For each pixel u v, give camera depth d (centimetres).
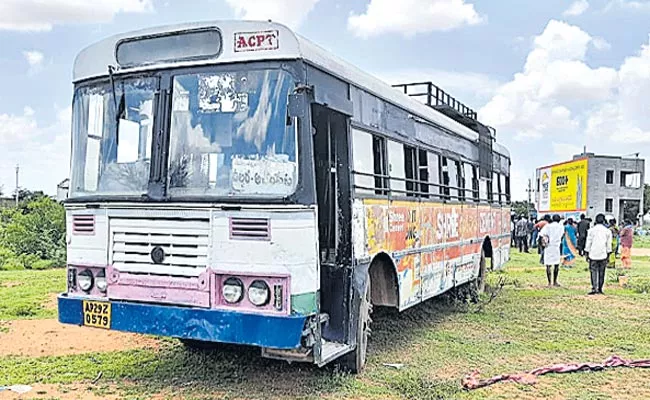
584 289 1551
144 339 881
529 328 1029
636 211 5300
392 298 823
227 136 592
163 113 611
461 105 1369
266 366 734
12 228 2172
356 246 696
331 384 672
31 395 632
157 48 625
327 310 682
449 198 1087
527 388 691
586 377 741
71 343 866
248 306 572
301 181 568
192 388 658
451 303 1224
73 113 664
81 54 662
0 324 999
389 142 823
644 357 838
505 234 1595
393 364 775
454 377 731
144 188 610
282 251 561
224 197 578
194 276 587
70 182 655
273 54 587
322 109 682
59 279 1630
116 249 620
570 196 4512
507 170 1636
